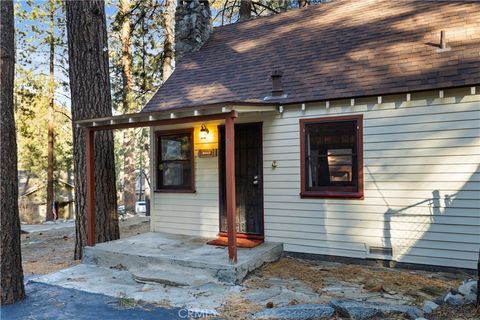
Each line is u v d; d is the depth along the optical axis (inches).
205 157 282.2
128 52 544.4
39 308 163.5
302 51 288.4
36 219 894.4
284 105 245.8
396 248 215.2
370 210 222.7
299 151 243.8
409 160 211.5
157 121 226.1
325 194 233.9
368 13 296.7
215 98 281.6
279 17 361.4
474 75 194.7
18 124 633.6
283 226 250.1
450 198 201.2
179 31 367.2
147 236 283.1
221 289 182.7
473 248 195.6
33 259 273.1
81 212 270.1
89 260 239.0
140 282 199.5
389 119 216.5
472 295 150.9
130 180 641.0
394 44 247.6
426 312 140.9
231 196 199.3
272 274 206.5
